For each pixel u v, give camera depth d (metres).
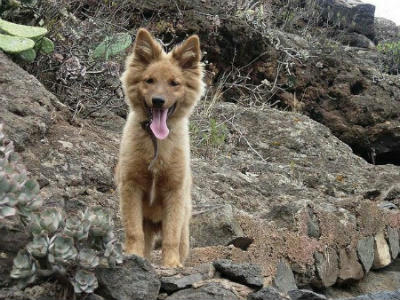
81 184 3.08
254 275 2.60
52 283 2.36
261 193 3.88
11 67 3.30
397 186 4.17
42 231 2.33
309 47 5.69
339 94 5.43
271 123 4.64
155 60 2.93
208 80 4.91
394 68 6.83
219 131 4.38
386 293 2.74
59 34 3.83
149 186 2.82
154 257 3.05
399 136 5.34
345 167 4.45
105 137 3.54
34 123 3.09
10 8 3.73
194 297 2.45
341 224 3.46
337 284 3.43
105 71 3.86
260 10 5.34
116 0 4.58
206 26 4.93
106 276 2.38
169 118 2.88
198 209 3.18
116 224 3.02
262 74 5.28
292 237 3.21
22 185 2.37
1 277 2.34
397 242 3.77
